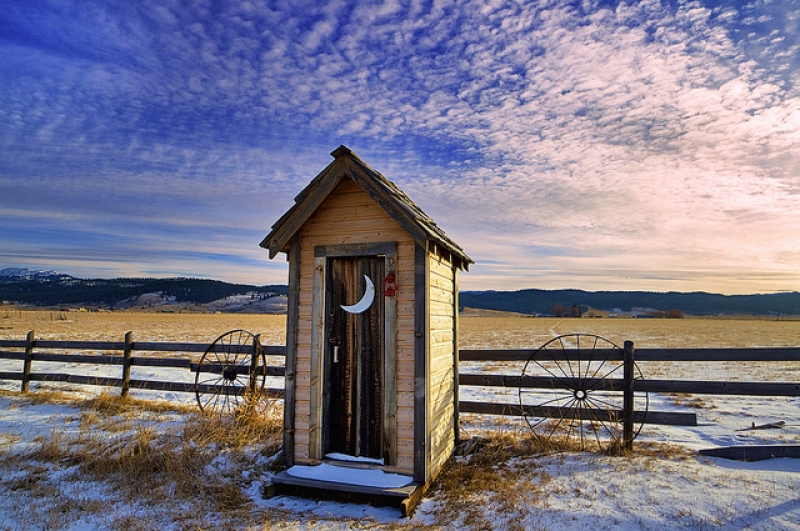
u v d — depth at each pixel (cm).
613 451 669
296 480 562
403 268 593
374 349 615
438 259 657
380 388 607
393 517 512
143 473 618
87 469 637
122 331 4297
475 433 820
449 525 485
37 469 636
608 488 548
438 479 611
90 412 930
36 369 1744
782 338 4516
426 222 633
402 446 577
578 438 777
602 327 7200
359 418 616
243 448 710
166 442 713
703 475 571
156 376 1603
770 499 501
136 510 525
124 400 1034
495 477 604
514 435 776
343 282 634
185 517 509
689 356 701
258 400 887
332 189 604
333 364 631
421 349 574
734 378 1698
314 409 613
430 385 593
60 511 512
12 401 1053
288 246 653
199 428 763
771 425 861
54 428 800
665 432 825
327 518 505
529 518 486
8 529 471
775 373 1856
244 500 562
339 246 623
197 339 3128
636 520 471
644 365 2130
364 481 556
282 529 482
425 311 577
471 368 1945
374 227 610
